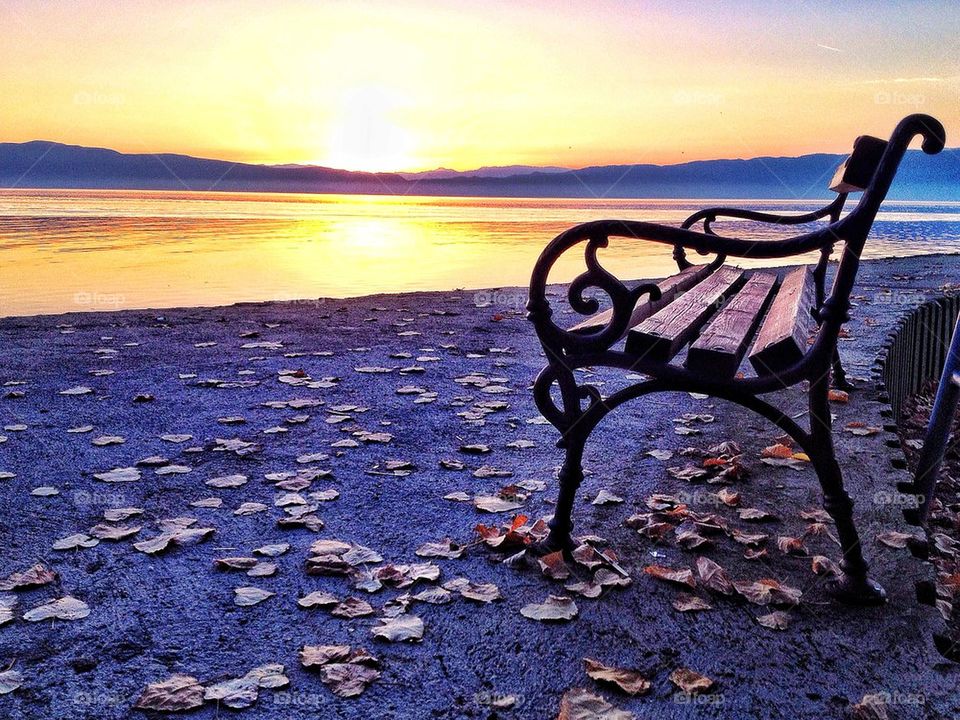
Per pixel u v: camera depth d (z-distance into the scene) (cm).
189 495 280
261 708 159
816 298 337
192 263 1484
